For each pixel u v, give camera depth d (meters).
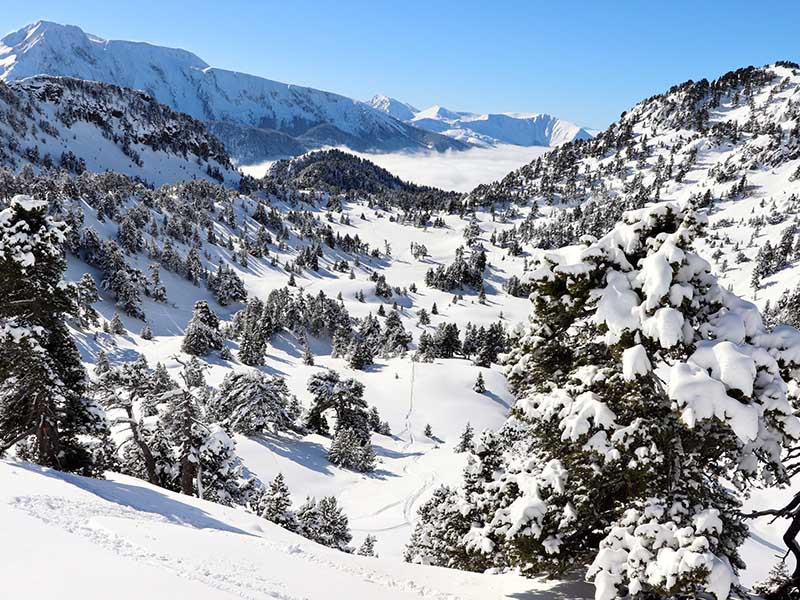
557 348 13.27
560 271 11.84
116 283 155.62
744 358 10.13
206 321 125.12
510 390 14.66
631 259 12.38
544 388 13.44
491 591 14.47
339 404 85.62
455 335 164.50
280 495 37.09
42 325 24.67
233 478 37.69
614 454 11.09
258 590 10.06
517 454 16.23
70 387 26.25
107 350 115.06
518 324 14.17
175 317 169.12
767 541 46.66
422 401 117.12
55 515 12.76
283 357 142.50
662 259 11.02
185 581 8.98
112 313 149.75
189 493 33.78
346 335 166.12
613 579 10.17
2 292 23.59
